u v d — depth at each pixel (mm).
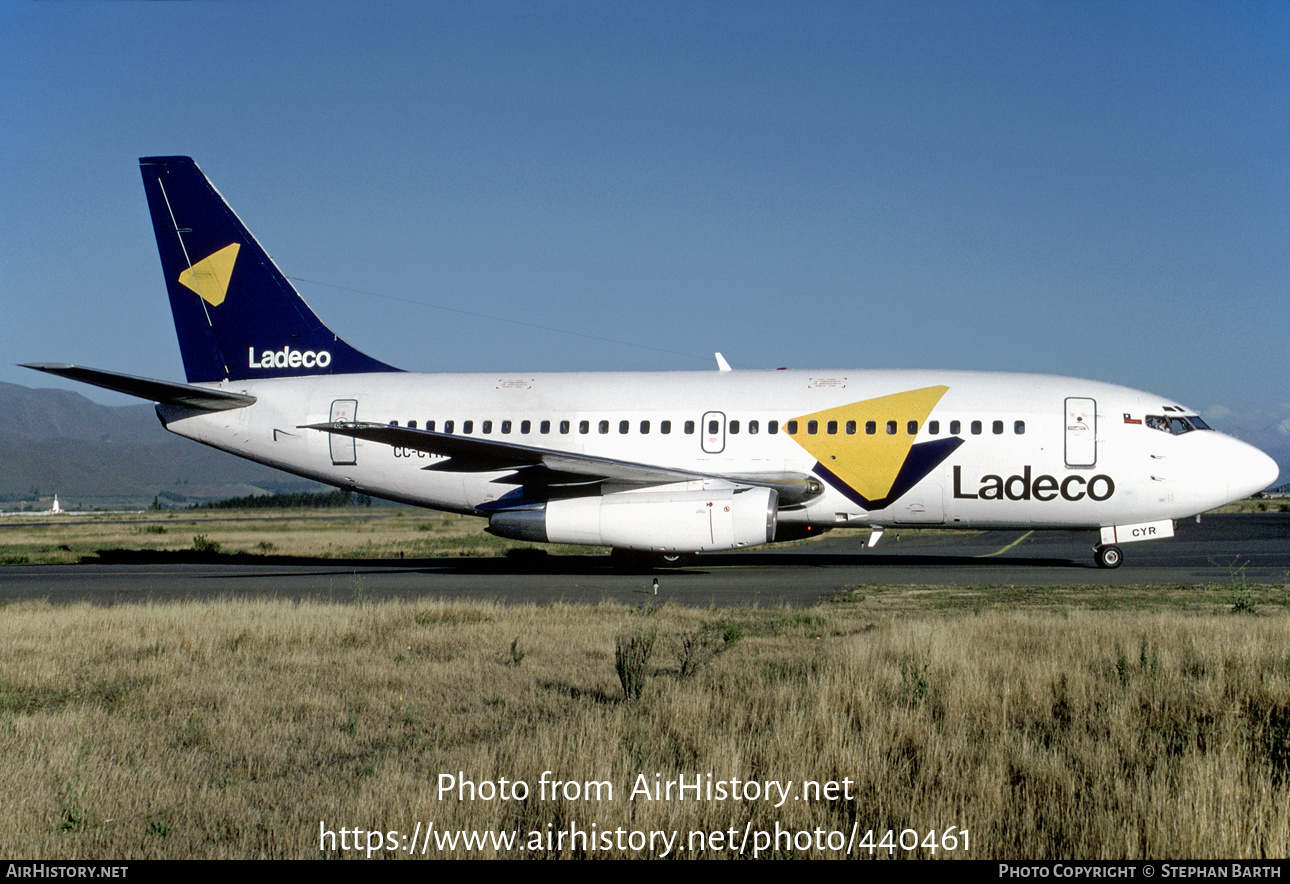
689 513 21516
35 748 7832
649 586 20125
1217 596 16875
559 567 25547
